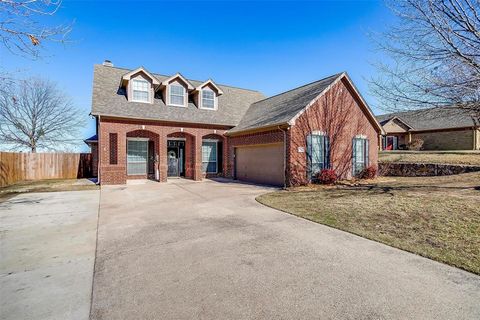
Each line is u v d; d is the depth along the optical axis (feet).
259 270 12.84
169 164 62.28
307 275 12.21
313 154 44.70
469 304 9.62
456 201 24.76
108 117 47.67
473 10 19.22
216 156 63.46
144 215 24.77
